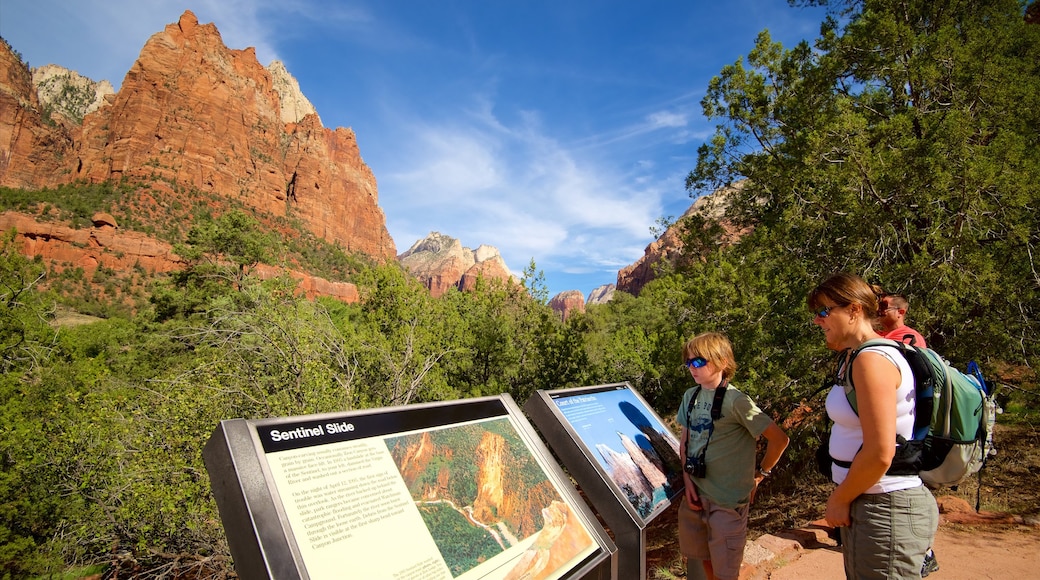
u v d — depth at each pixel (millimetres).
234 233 29438
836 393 1971
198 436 5570
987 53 7207
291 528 1472
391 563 1613
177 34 145625
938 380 1883
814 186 7398
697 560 2953
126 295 91188
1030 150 6863
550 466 2508
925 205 6223
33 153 166250
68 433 6809
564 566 2104
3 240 20000
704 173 10367
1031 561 3660
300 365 6535
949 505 5062
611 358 10602
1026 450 6699
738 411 2703
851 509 1833
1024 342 6281
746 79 9812
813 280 7125
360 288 11242
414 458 1974
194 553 6012
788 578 3441
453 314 11297
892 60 7887
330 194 175125
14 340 17688
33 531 7281
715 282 7070
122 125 124125
